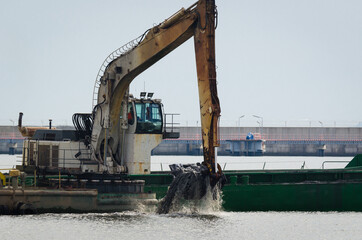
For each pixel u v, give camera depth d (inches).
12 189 2696.9
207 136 2664.9
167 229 2509.8
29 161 3117.6
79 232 2411.4
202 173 2679.6
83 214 2748.5
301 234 2561.5
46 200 2714.1
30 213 2696.9
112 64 2920.8
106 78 2913.4
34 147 3100.4
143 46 2824.8
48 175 3134.8
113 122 2952.8
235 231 2544.3
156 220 2696.9
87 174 2918.3
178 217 2778.1
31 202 2699.3
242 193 3139.8
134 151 2989.7
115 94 2933.1
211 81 2650.1
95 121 2947.8
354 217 3026.6
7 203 2679.6
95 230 2447.1
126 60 2876.5
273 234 2534.5
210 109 2642.7
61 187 2861.7
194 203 2856.8
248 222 2778.1
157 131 3038.9
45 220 2615.7
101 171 2913.4
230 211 3122.5
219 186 2751.0
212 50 2662.4
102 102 2930.6
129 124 3002.0
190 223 2655.0
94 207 2763.3
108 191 2839.6
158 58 2842.0
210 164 2669.8
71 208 2736.2
